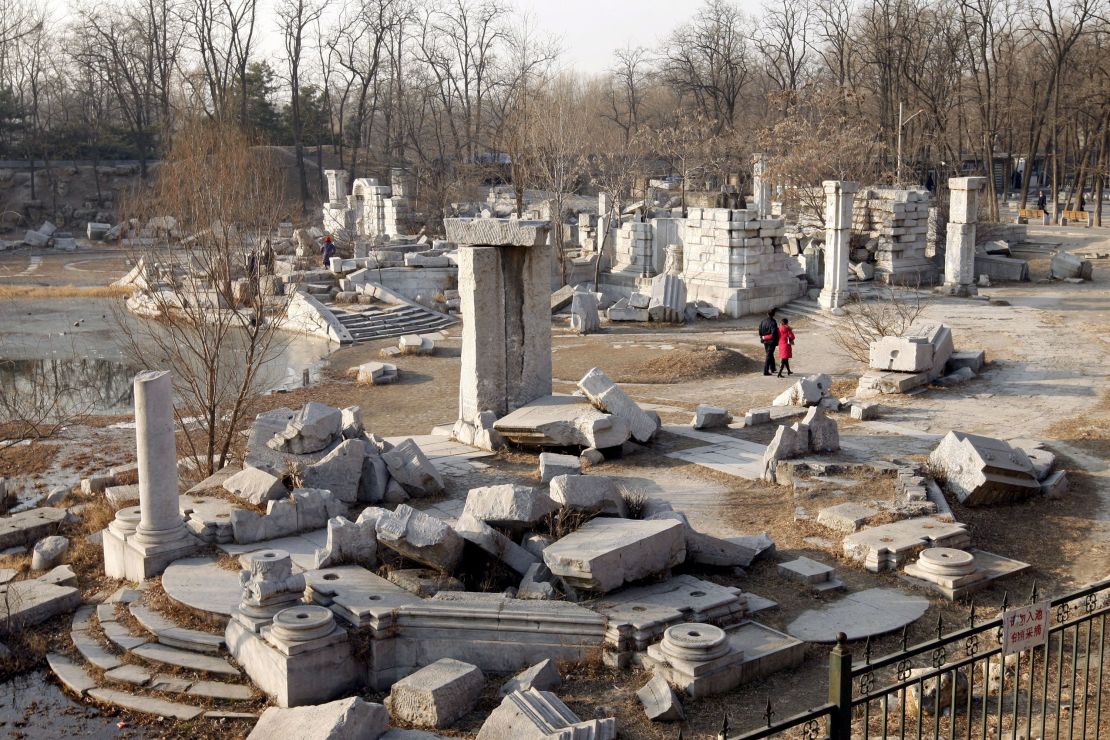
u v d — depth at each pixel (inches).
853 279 1614.2
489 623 401.1
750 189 2460.6
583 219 1900.8
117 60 2947.8
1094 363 980.6
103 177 2989.7
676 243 1688.0
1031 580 485.4
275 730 329.4
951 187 1459.2
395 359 1264.8
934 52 2544.3
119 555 526.9
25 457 816.9
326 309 1455.5
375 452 637.3
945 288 1478.8
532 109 2167.8
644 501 524.1
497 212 2299.5
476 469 684.7
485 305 745.6
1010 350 1061.1
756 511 589.9
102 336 1391.5
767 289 1510.8
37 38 2773.1
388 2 2787.9
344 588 430.6
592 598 427.2
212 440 677.9
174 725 383.6
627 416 721.0
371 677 399.9
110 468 771.4
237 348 1293.1
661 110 4001.0
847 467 626.2
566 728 317.4
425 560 452.1
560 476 493.7
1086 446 705.6
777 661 393.4
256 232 857.5
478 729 357.1
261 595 412.2
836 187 1379.2
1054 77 2336.4
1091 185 3316.9
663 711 351.6
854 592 471.8
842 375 1054.4
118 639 445.1
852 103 2384.4
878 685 378.9
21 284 1894.7
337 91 3348.9
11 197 2859.3
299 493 555.5
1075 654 280.2
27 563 565.9
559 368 1173.7
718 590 435.8
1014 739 282.0
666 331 1401.3
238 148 893.2
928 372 912.3
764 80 3713.1
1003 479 582.2
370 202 2130.9
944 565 471.5
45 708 405.4
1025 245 1946.4
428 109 3513.8
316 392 1078.4
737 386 1031.6
